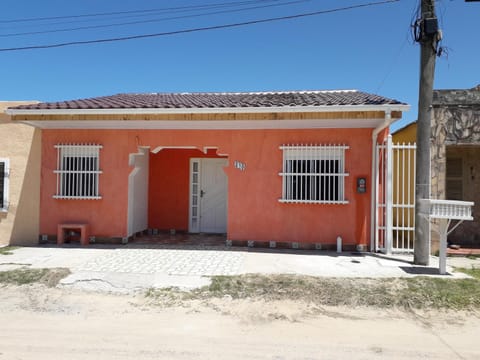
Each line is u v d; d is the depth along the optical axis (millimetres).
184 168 11727
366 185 8648
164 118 8547
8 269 6824
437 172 9031
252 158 9055
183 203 11711
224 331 4496
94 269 6820
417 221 7363
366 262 7539
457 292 5688
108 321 4801
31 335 4340
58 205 9516
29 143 9664
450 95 9109
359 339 4305
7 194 9664
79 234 9531
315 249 8812
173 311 5156
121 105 8953
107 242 9367
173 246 9125
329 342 4211
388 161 8547
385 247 8477
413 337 4379
